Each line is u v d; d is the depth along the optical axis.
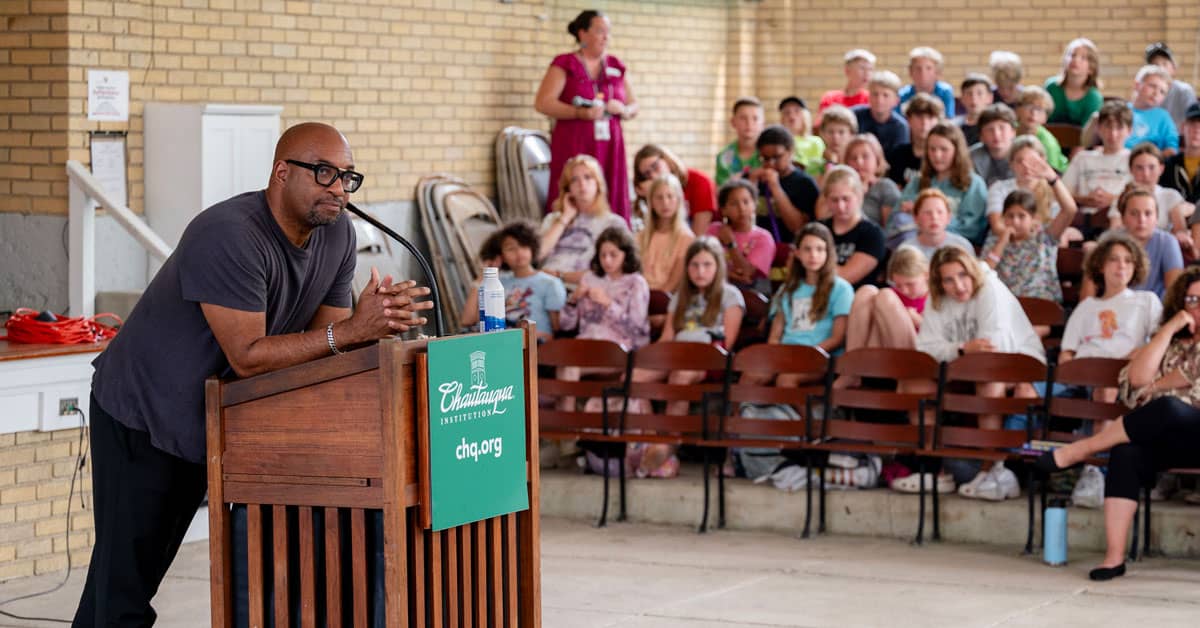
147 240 9.30
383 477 4.75
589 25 12.74
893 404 9.23
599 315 10.39
